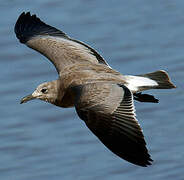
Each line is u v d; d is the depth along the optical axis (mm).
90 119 10578
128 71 19516
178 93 18453
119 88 10883
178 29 21188
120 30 21297
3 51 20578
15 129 17922
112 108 10586
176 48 20281
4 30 21375
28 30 13930
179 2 22500
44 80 19422
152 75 12445
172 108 17984
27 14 14148
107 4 22609
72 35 21203
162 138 17109
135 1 22719
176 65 19438
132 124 10406
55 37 13602
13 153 17188
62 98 12414
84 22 21734
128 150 10352
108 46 20578
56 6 22594
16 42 20922
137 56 20062
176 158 16453
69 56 12914
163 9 22203
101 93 10836
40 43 13500
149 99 12609
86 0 22859
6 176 16516
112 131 10461
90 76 11969
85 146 17188
